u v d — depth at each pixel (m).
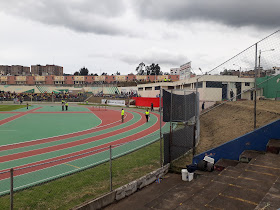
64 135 17.45
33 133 18.34
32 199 6.59
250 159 7.45
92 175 8.56
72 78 107.94
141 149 12.63
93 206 5.96
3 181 8.06
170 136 9.51
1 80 108.19
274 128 7.93
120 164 9.90
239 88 29.48
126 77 104.25
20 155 11.74
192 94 12.51
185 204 5.04
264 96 28.64
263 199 4.25
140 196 6.96
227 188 5.24
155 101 46.12
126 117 31.09
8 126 22.31
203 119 25.23
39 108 48.91
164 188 7.51
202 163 8.06
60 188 7.36
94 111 41.88
